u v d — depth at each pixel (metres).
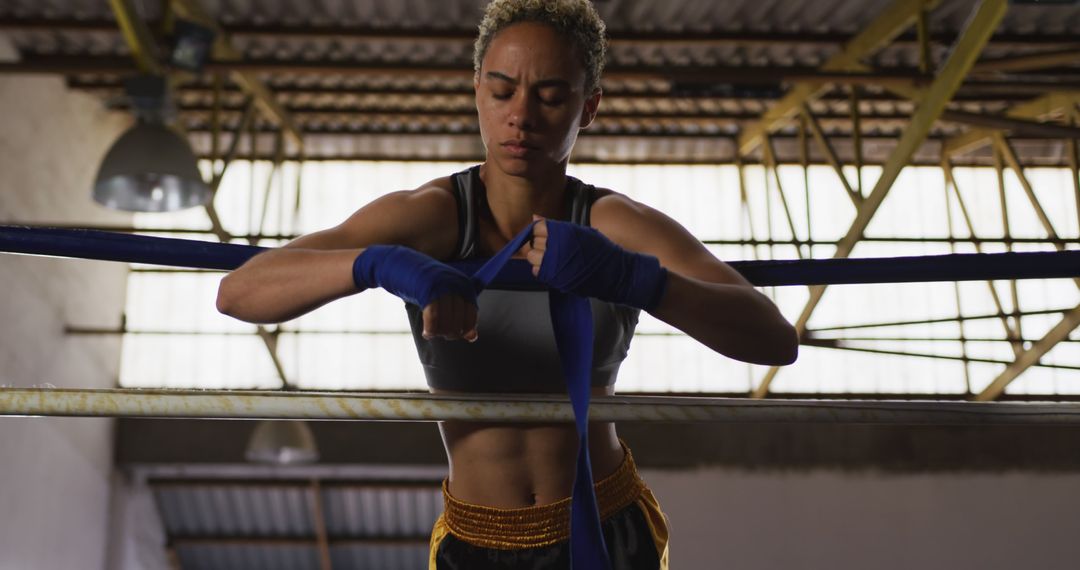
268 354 10.66
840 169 8.84
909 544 10.27
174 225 10.70
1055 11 8.13
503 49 1.15
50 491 9.02
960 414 1.18
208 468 10.47
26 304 8.69
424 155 11.03
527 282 1.18
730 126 10.70
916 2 7.60
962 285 10.86
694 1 8.23
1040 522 10.32
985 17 6.62
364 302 10.76
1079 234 10.84
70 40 8.80
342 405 1.09
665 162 11.09
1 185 8.28
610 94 9.64
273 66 7.98
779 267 1.22
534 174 1.19
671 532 10.26
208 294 10.82
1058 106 9.60
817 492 10.38
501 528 1.25
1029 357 9.04
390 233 1.16
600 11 8.43
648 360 10.84
